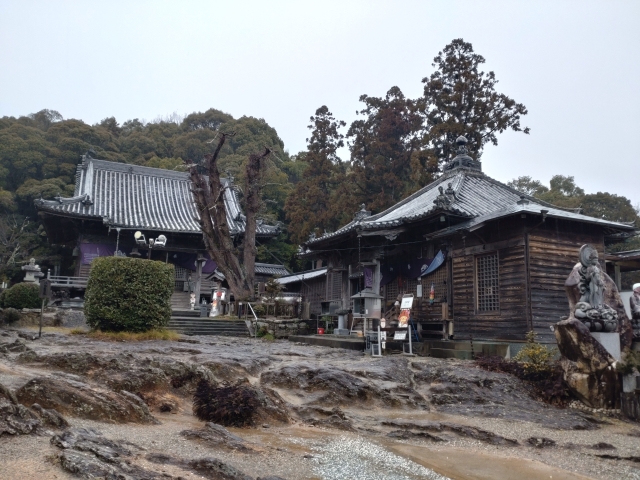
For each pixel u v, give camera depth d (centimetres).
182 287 3662
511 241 1577
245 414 775
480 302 1680
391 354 1645
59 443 506
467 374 1200
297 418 872
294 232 4594
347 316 2230
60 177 5438
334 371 1092
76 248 3591
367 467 607
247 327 2367
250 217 2900
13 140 5481
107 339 1462
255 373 1174
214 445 620
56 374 801
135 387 842
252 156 2986
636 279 3161
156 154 6631
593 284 1139
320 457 629
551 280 1548
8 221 4988
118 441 576
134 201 3881
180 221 3712
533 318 1493
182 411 821
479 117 3700
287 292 3603
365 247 2084
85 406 676
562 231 1603
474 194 2120
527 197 2003
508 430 877
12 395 630
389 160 4459
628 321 1199
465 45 3816
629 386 1039
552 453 754
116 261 1551
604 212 4216
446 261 1811
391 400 1027
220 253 2780
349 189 4406
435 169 3594
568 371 1124
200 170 5200
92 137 6100
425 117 4259
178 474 491
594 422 976
